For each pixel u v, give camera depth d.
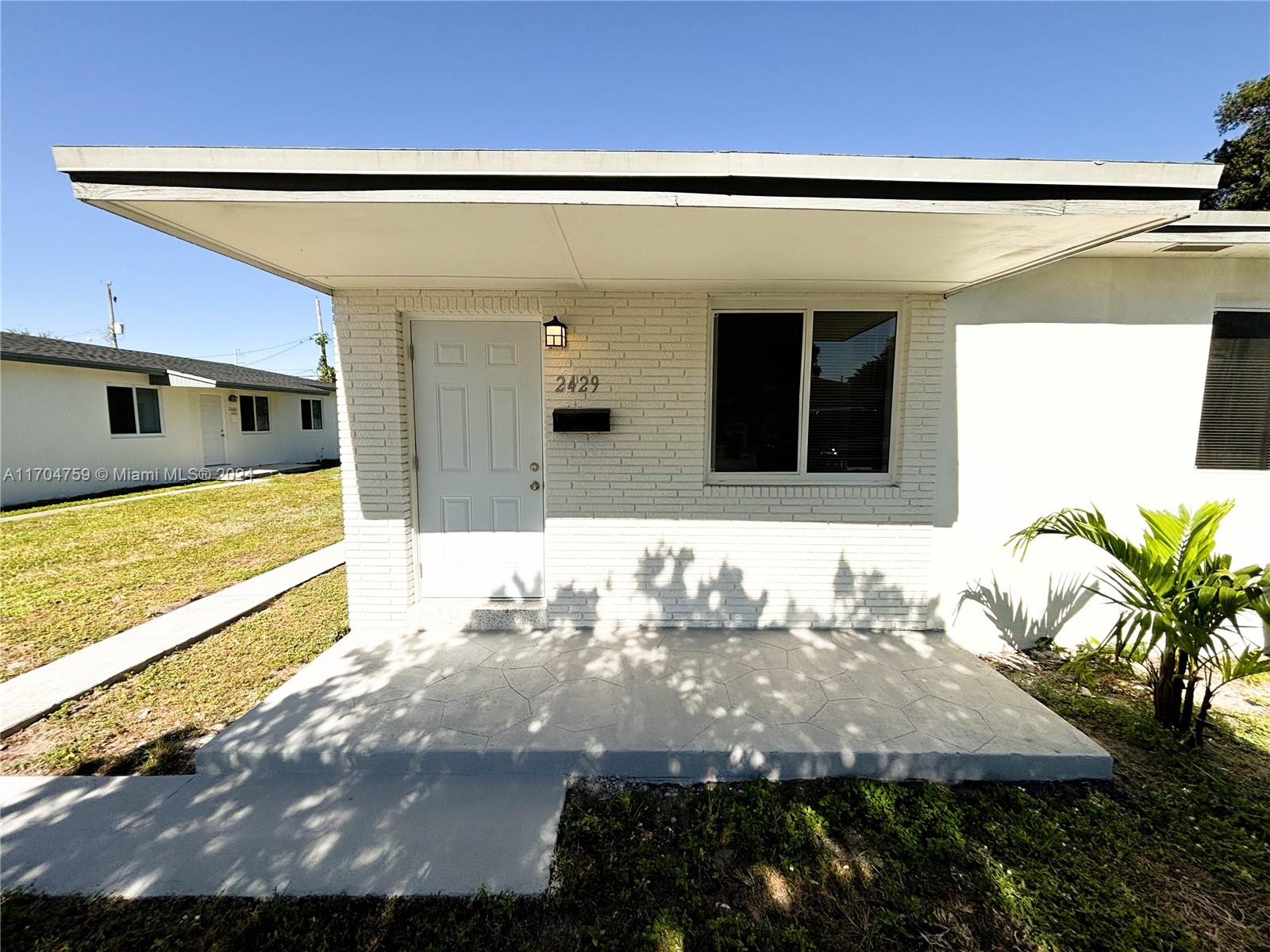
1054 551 4.05
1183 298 3.83
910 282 3.52
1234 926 1.86
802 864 2.11
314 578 5.90
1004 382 3.91
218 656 3.96
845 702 3.07
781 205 2.06
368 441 3.96
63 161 1.94
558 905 1.92
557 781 2.60
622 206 2.06
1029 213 2.11
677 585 4.09
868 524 4.05
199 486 13.23
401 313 3.91
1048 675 3.72
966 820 2.35
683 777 2.61
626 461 3.99
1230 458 4.01
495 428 4.09
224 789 2.51
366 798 2.46
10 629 4.41
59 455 11.22
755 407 4.02
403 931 1.81
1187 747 2.86
